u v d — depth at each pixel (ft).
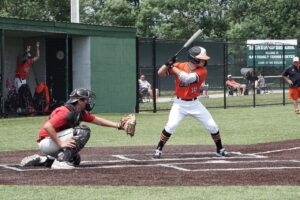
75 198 27.63
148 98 114.42
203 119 41.98
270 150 47.21
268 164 38.73
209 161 40.32
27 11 187.52
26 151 47.11
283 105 110.01
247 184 31.17
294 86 85.10
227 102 117.08
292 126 69.15
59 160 36.55
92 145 51.44
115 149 48.08
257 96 133.08
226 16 225.76
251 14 211.20
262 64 123.34
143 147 49.60
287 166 37.81
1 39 78.79
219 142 42.75
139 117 82.84
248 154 44.57
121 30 92.12
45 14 195.31
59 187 30.25
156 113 91.04
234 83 132.16
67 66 85.97
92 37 89.45
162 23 205.67
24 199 27.48
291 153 45.32
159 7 211.00
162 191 29.19
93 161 40.27
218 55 127.34
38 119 78.28
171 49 118.93
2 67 79.25
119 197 27.84
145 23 203.92
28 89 84.89
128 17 205.98
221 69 127.65
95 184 31.14
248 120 77.61
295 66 84.89
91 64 89.45
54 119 35.65
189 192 28.94
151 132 62.95
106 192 28.96
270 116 83.92
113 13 205.57
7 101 83.46
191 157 42.57
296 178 33.06
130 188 29.99
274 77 133.90
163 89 121.80
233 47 133.28
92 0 218.59
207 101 118.93
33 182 31.81
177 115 41.52
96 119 37.11
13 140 55.57
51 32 82.84
